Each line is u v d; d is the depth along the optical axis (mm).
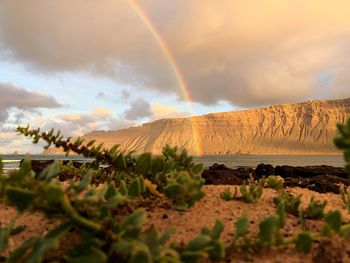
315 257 2646
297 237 2631
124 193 3291
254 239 2904
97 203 2441
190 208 3844
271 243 2619
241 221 2666
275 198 4121
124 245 2066
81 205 2270
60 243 2836
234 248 2670
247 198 4227
